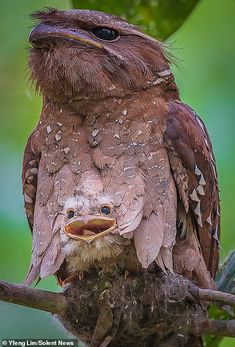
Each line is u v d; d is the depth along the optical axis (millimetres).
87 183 11336
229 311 11242
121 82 11695
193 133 11750
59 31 11719
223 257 14359
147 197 11320
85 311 11258
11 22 15812
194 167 11695
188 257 11648
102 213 10953
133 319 11281
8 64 15734
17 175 15414
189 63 15750
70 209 10961
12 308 13500
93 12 11969
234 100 15469
